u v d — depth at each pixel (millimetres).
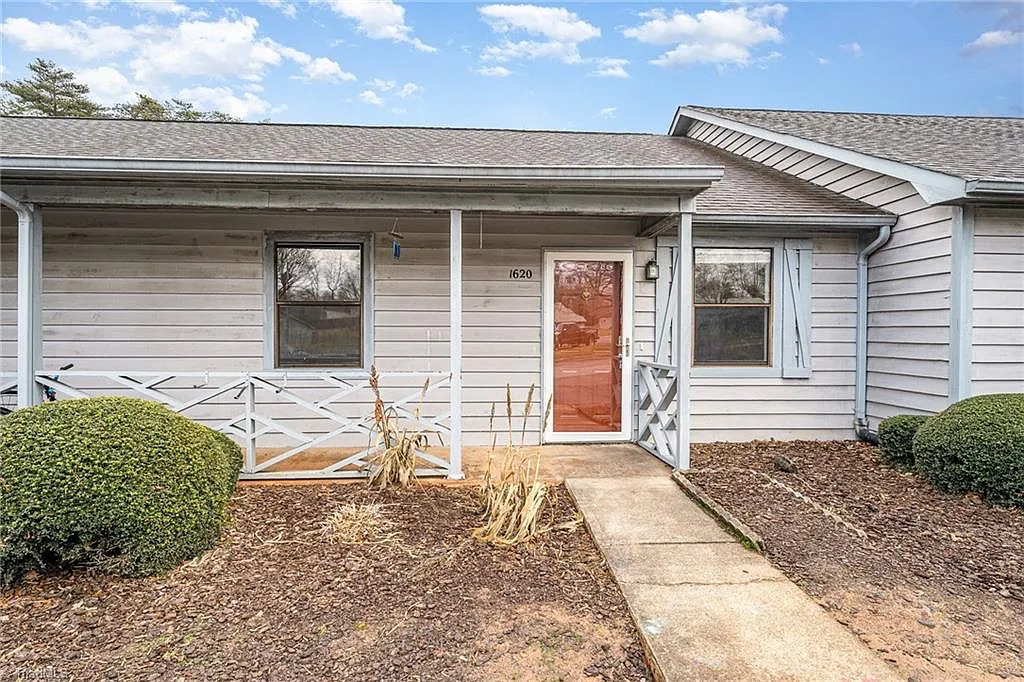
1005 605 2906
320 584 3100
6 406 5879
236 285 6117
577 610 2895
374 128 8727
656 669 2357
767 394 6527
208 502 3494
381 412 4891
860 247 6465
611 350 6461
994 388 5352
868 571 3264
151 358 6070
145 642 2588
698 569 3291
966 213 5258
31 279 4777
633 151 7859
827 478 5043
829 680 2275
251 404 4977
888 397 6156
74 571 3170
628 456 5840
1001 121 8555
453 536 3748
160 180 4566
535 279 6355
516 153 6938
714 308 6492
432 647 2559
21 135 6777
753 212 5922
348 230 6176
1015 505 4234
